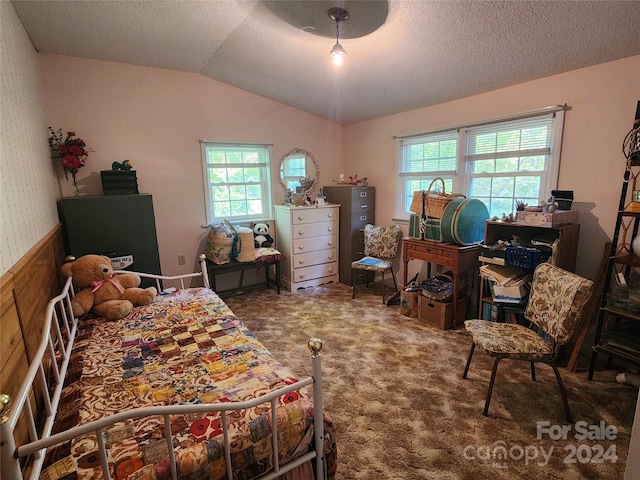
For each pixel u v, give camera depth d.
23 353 1.42
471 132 3.19
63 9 2.23
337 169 4.77
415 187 3.84
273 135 4.19
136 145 3.42
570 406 1.96
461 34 2.20
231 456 1.09
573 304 1.74
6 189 1.48
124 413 0.91
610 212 2.34
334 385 2.20
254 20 2.41
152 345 1.74
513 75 2.62
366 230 4.03
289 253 4.07
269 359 1.61
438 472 1.55
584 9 1.80
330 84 3.42
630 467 1.14
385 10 2.07
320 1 2.03
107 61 3.20
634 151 1.93
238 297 3.89
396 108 3.73
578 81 2.40
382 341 2.79
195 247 3.88
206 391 1.34
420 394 2.09
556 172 2.58
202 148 3.77
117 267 2.97
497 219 2.74
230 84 3.82
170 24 2.49
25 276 1.54
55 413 1.25
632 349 2.04
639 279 2.24
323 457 1.26
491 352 1.86
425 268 3.77
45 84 2.96
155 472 0.99
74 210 2.80
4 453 0.79
